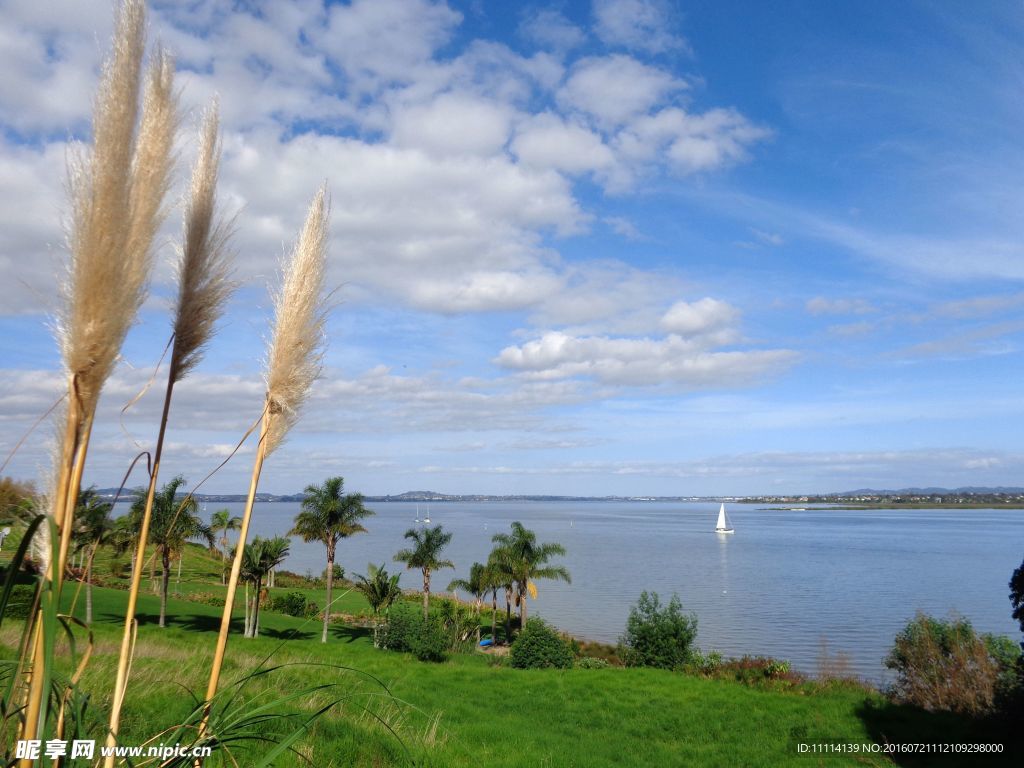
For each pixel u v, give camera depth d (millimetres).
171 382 2510
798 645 50375
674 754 16094
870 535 192250
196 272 2514
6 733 2371
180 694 7590
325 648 31609
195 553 71875
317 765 6410
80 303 2084
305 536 37031
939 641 23859
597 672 30703
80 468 2125
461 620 45750
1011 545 152375
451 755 9844
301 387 2756
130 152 2154
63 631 2561
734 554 131625
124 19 2170
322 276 2828
